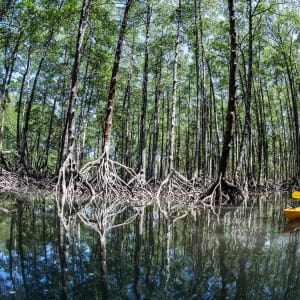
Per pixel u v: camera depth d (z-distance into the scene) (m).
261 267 3.76
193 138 31.17
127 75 23.23
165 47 20.30
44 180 18.34
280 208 9.95
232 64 11.10
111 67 20.61
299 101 28.41
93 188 12.50
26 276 3.38
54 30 18.17
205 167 18.42
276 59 22.75
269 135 30.45
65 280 3.28
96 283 3.21
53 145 31.72
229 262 3.93
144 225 6.51
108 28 17.61
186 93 27.81
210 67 23.42
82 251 4.37
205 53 20.84
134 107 27.36
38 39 18.41
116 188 12.77
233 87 11.23
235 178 15.05
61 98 27.28
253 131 30.12
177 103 28.64
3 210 8.08
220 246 4.73
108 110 13.03
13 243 4.71
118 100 26.41
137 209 9.39
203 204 11.12
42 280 3.27
